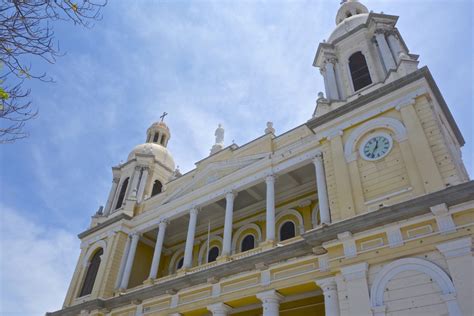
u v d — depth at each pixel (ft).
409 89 52.16
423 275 38.86
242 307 62.80
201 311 61.46
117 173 111.04
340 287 44.06
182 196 80.18
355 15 81.25
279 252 54.24
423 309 37.14
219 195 72.28
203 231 87.40
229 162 75.56
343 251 45.44
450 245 38.45
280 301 54.08
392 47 66.23
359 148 53.52
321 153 60.80
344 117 57.36
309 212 70.59
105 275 81.82
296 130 68.95
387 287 40.42
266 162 67.72
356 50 70.64
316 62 76.23
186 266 68.90
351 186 50.85
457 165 49.16
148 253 92.89
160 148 115.55
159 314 65.57
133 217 90.89
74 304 83.56
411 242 41.09
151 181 105.60
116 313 73.97
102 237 91.66
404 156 47.98
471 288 35.32
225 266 59.21
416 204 41.75
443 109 55.16
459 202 39.78
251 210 80.38
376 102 54.70
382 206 45.50
